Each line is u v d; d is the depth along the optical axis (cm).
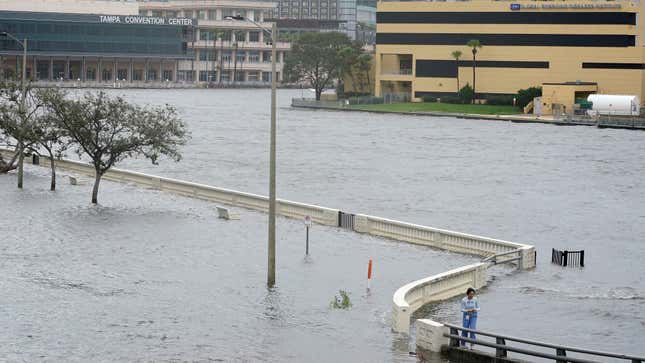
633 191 13025
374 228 8706
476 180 13938
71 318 5819
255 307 6147
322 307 6162
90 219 9162
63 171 12875
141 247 7900
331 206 11275
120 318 5844
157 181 11400
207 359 5150
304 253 7806
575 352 5188
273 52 6750
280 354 5253
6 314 5856
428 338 5328
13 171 12612
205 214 9606
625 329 5866
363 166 15525
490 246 7875
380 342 5469
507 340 5538
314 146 18725
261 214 9681
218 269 7156
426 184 13425
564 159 16812
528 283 7062
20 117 11681
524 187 13250
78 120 10031
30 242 8006
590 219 10612
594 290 6888
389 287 6725
